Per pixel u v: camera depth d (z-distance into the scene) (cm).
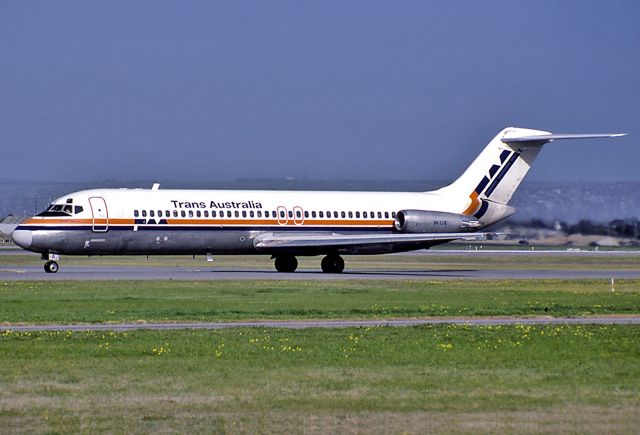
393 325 12694
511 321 13425
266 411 7262
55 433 6612
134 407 7375
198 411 7256
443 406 7438
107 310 14212
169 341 10769
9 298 16012
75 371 8838
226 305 15100
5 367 9025
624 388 8169
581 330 12131
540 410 7331
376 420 7006
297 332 11700
